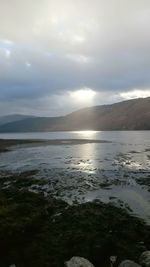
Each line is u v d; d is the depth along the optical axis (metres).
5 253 12.77
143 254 11.73
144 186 27.80
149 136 142.88
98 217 17.11
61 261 11.65
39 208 18.02
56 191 26.27
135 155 56.25
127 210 19.69
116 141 103.94
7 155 62.25
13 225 14.26
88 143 95.00
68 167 42.31
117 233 14.38
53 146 84.88
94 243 12.85
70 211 18.47
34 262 11.74
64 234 14.34
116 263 11.47
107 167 41.28
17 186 28.86
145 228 15.37
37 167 43.12
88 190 26.41
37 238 14.05
